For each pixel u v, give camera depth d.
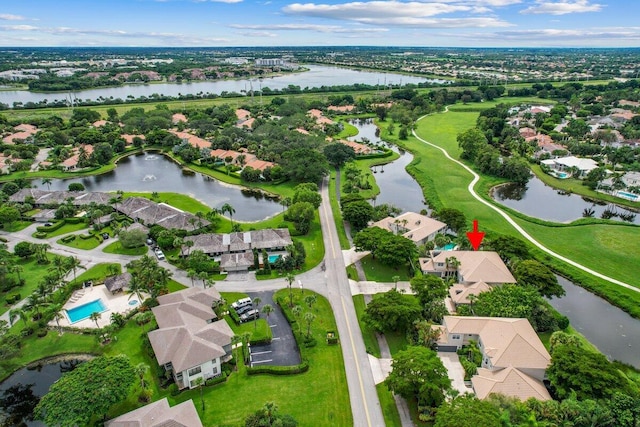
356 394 80.25
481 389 75.75
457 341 90.19
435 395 72.94
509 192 198.88
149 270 107.50
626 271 123.56
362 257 131.25
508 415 66.06
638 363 90.06
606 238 143.00
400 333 97.50
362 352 91.50
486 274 110.69
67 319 102.38
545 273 107.94
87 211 159.00
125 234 131.62
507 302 97.25
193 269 119.12
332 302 108.56
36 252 128.12
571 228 151.50
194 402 78.12
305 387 81.81
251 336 95.75
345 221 158.25
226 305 107.19
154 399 78.94
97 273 122.19
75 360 90.44
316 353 90.81
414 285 104.44
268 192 194.75
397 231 141.50
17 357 90.06
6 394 83.00
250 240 133.75
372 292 112.88
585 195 192.00
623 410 66.69
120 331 98.19
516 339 83.62
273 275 121.00
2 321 93.06
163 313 95.56
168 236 136.12
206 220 149.00
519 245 123.88
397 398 79.50
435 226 141.38
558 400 75.56
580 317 105.94
